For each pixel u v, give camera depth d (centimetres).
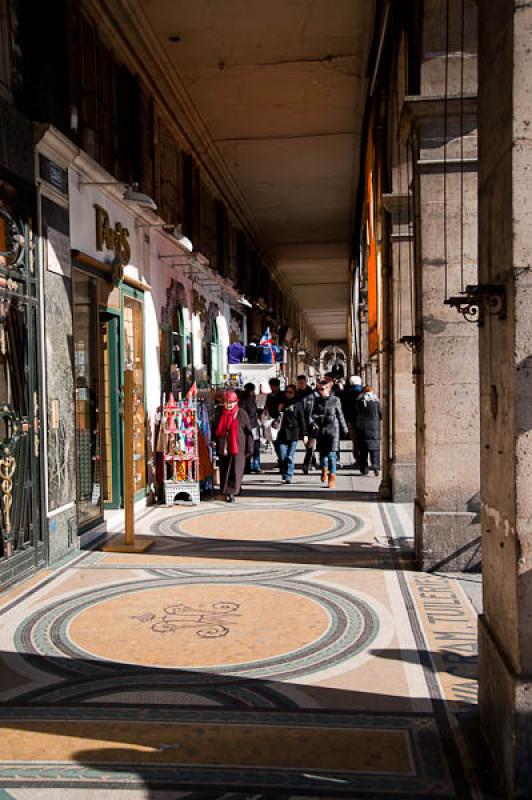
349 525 905
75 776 328
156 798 310
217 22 993
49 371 705
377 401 1411
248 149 1531
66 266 752
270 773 328
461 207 637
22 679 440
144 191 1072
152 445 1080
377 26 1009
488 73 349
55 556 717
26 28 699
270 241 2477
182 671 447
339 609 564
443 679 429
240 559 734
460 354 670
